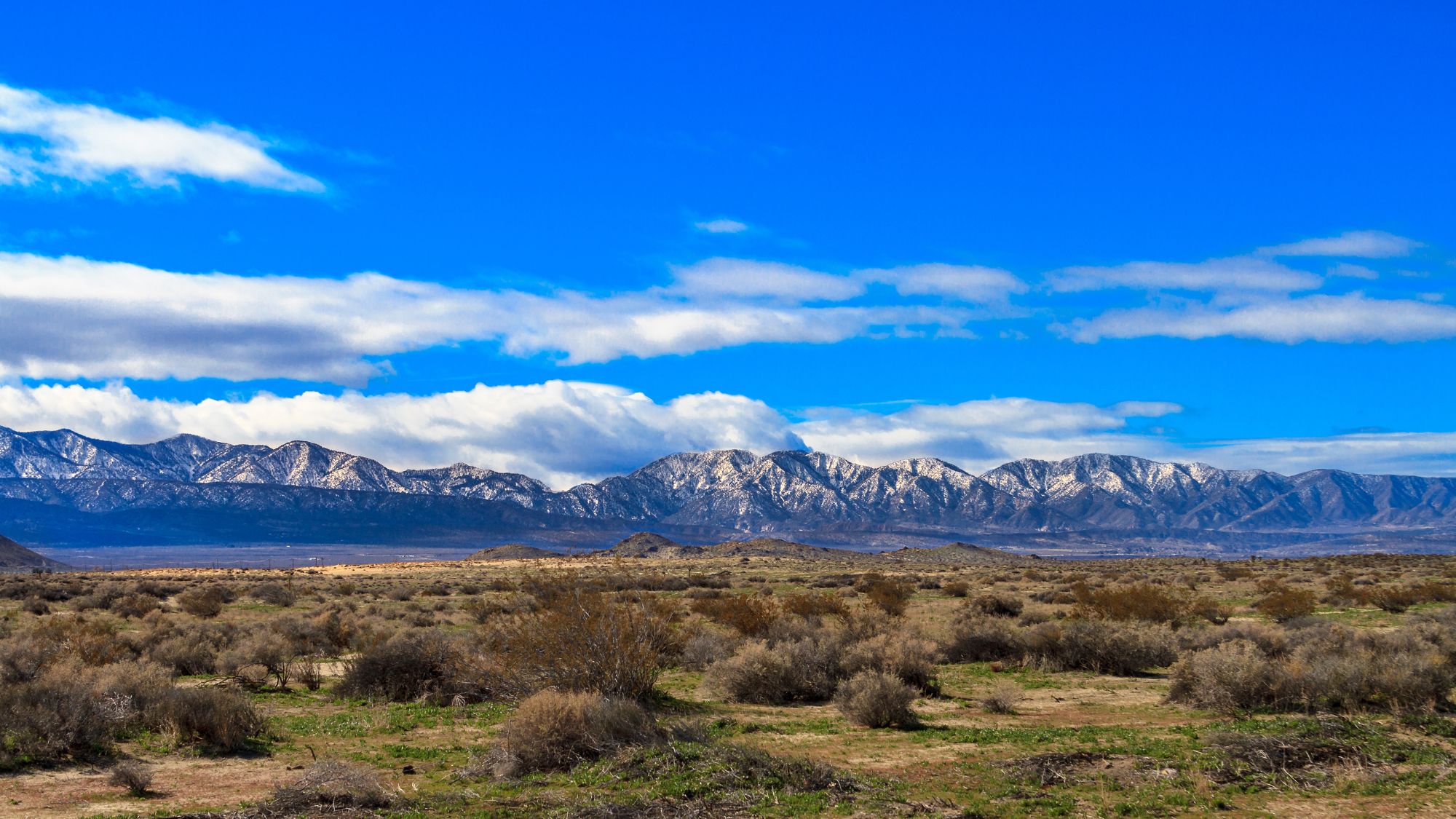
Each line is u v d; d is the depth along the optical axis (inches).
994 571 5639.8
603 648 1004.6
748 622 1592.0
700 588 3238.2
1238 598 2851.9
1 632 1594.5
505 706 1037.2
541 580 1111.6
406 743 871.1
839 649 1210.0
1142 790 688.4
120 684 900.6
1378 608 2263.8
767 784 690.8
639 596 1077.1
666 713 982.4
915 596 3245.6
